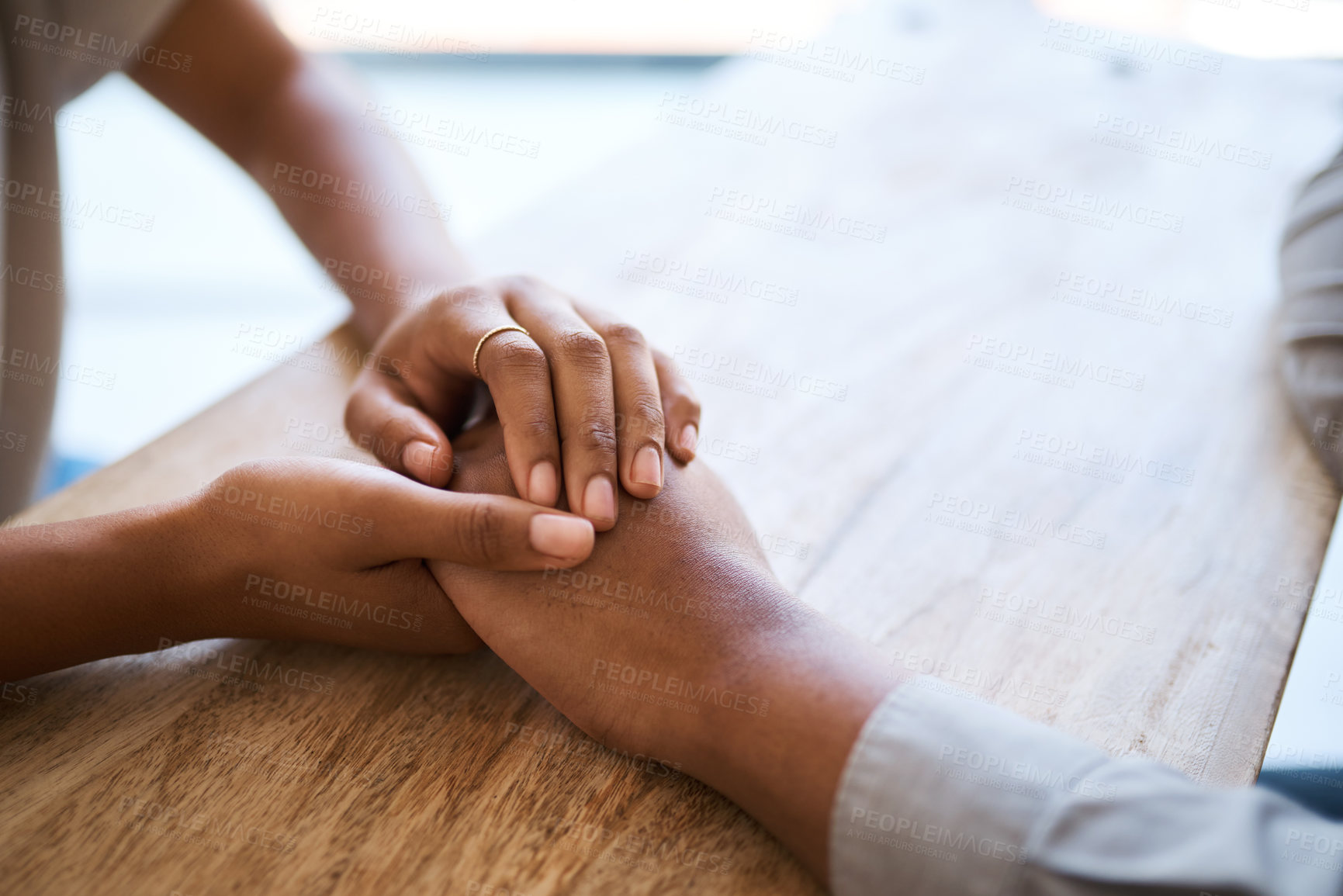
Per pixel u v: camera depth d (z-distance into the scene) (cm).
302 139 71
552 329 56
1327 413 63
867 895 46
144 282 194
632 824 50
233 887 47
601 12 245
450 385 59
